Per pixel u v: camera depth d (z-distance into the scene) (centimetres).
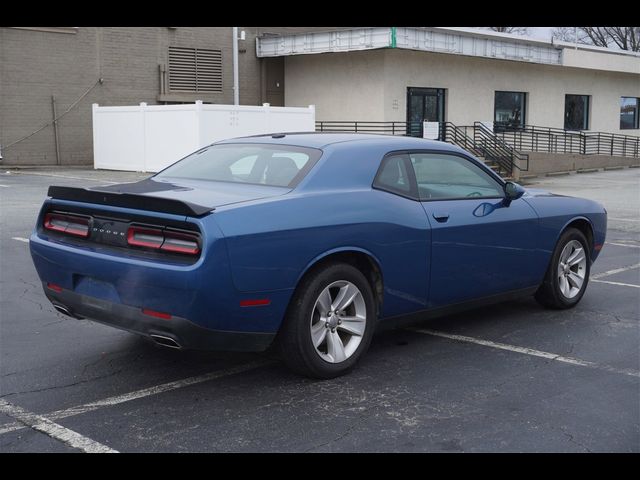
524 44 3002
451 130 2892
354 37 2594
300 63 2962
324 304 494
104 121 2458
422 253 549
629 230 1352
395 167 555
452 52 2688
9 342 593
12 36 2394
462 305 602
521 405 465
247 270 445
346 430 423
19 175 2189
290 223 467
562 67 3441
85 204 490
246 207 456
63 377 510
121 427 425
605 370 538
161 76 2744
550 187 2359
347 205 504
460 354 571
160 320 446
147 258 451
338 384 499
